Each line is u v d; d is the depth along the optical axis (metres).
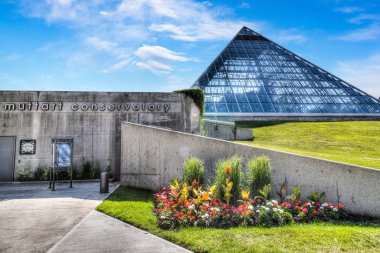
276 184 9.95
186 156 12.00
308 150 20.09
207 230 6.93
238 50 65.38
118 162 16.88
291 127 33.84
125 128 13.99
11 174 15.91
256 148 10.46
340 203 8.82
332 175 9.03
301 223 7.59
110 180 15.72
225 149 11.11
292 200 8.48
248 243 5.91
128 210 8.80
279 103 50.34
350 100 53.44
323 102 52.34
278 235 6.34
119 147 16.98
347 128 32.22
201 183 10.55
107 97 17.22
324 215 8.02
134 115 17.45
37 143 16.30
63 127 16.61
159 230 7.01
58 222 7.92
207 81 53.69
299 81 57.66
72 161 15.06
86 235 6.77
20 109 16.36
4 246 6.18
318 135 27.41
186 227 7.21
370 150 19.73
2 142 16.09
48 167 16.14
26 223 7.82
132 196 11.30
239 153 10.79
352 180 8.70
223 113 46.06
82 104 16.91
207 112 45.97
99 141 16.83
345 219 8.27
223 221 7.32
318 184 9.24
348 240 6.00
